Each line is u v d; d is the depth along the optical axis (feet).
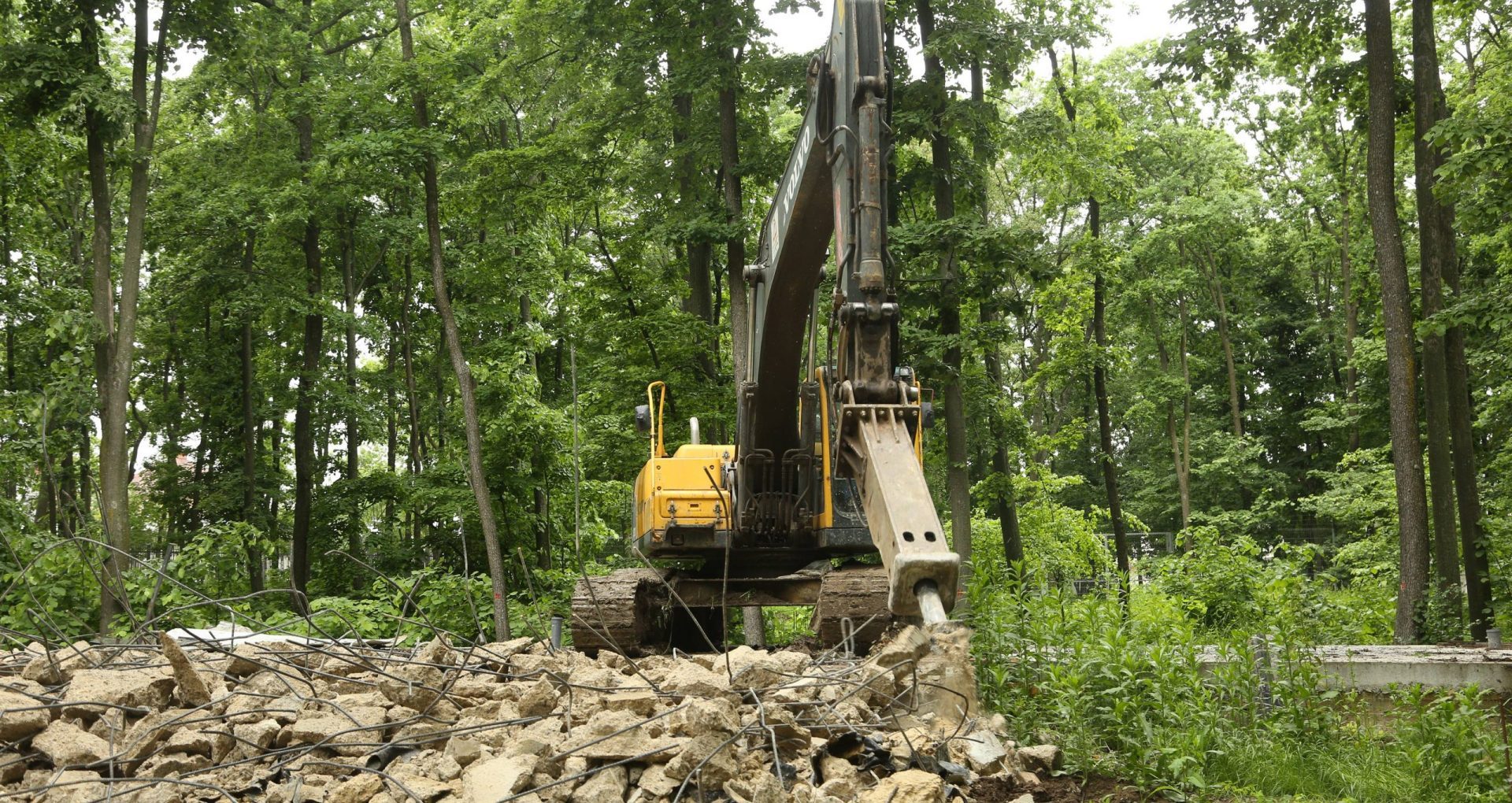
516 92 71.87
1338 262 120.88
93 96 55.62
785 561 38.19
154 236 80.28
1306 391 140.67
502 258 76.18
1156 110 118.93
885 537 19.83
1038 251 62.39
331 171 63.87
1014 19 60.03
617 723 16.85
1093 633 25.36
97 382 60.13
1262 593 34.86
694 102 68.23
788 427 33.99
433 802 15.38
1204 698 22.13
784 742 16.84
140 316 93.81
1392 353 47.98
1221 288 133.08
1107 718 21.42
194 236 81.82
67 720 18.57
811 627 35.35
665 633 39.24
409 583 57.88
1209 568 47.14
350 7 80.53
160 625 31.50
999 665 24.11
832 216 27.89
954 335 58.80
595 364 74.38
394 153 57.00
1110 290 79.61
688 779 14.98
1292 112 108.37
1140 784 19.30
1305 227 118.83
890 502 19.74
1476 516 50.80
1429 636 45.83
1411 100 54.34
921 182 62.90
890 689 19.42
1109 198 75.31
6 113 58.23
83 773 16.40
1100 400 76.54
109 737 17.56
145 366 98.32
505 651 24.64
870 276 22.80
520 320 86.84
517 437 73.46
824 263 29.96
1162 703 21.75
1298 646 27.86
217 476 94.02
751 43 63.21
